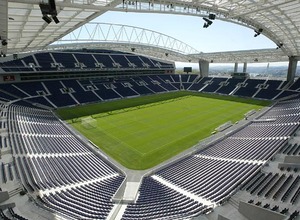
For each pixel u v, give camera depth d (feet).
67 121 140.46
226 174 73.51
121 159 93.09
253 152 87.92
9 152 79.92
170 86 276.62
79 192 65.10
